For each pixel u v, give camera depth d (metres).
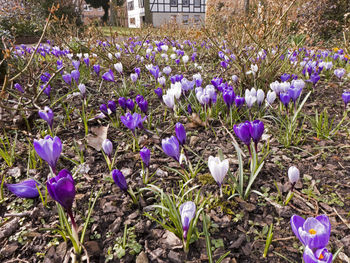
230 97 2.74
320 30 9.43
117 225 1.79
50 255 1.61
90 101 3.88
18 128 3.09
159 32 10.38
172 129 3.02
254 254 1.56
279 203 1.89
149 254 1.59
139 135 2.90
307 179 2.13
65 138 2.91
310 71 4.18
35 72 4.35
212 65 5.91
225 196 1.96
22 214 1.91
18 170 2.40
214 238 1.66
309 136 2.79
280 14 4.00
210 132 2.94
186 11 30.33
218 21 7.39
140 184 2.16
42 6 15.62
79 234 1.73
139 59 5.66
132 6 36.62
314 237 1.03
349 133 2.77
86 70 5.25
